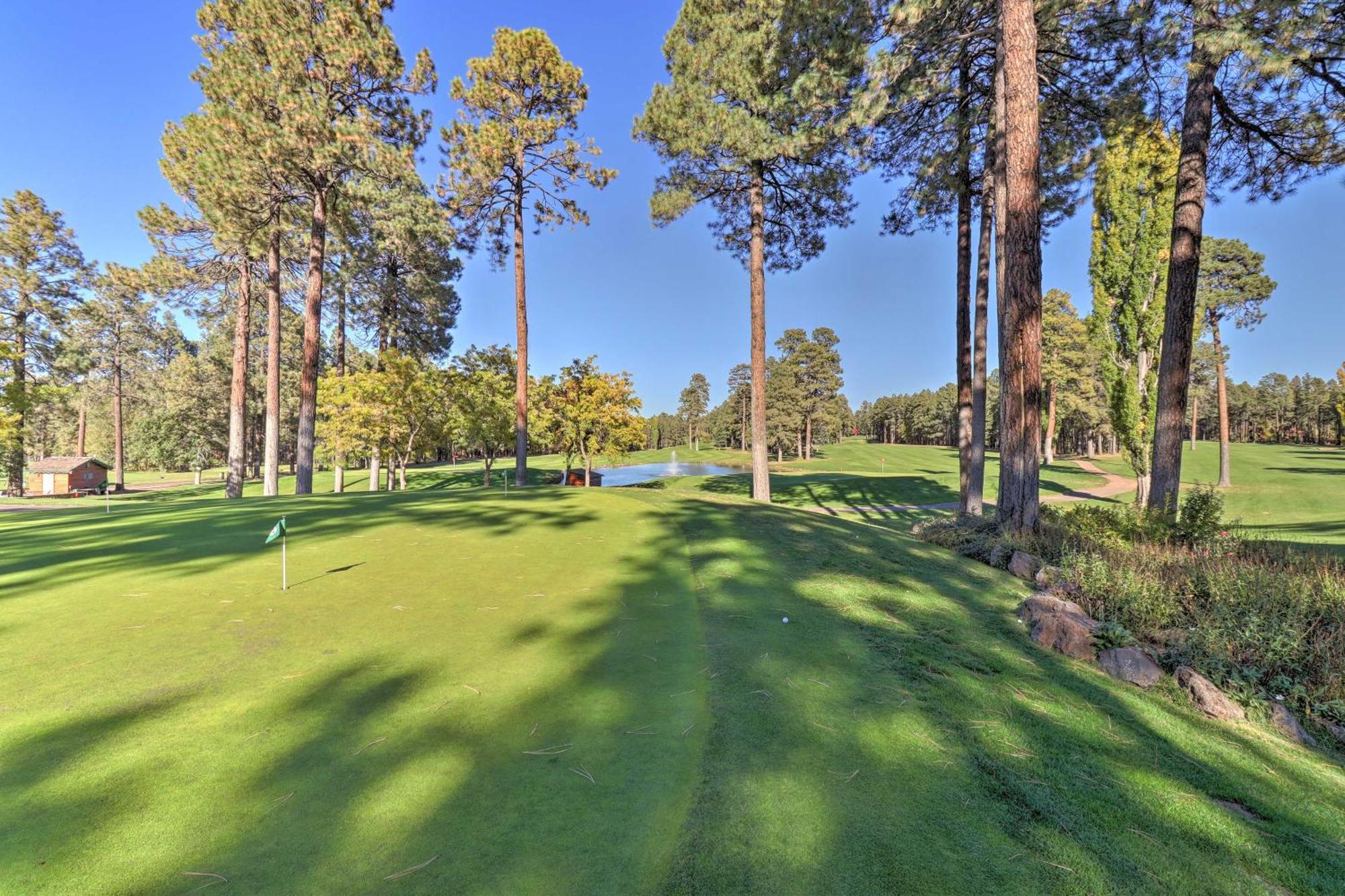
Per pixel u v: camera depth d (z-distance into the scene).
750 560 5.91
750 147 11.65
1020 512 7.35
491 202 16.39
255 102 13.36
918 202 13.42
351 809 1.93
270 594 4.29
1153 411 14.70
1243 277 22.84
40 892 1.51
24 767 2.06
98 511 9.23
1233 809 2.37
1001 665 3.72
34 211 24.80
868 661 3.59
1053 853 1.97
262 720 2.48
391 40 14.65
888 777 2.36
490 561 5.58
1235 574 5.20
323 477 33.16
